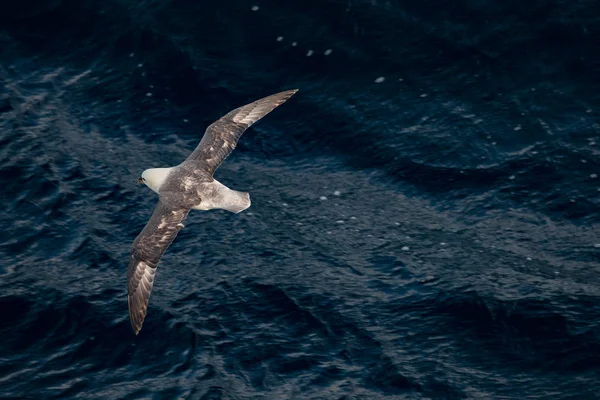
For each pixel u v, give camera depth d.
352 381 16.02
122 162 21.00
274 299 17.72
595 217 19.69
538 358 16.47
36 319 17.02
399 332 17.06
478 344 16.80
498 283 18.08
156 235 12.48
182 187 12.91
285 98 14.25
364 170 21.27
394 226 19.81
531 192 20.33
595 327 16.95
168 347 16.59
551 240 19.28
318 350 16.66
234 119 14.03
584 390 15.81
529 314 17.28
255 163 21.48
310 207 20.33
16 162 20.48
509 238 19.39
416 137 21.73
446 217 20.03
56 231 18.98
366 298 17.83
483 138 21.52
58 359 16.33
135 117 22.25
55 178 20.19
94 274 18.08
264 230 19.58
